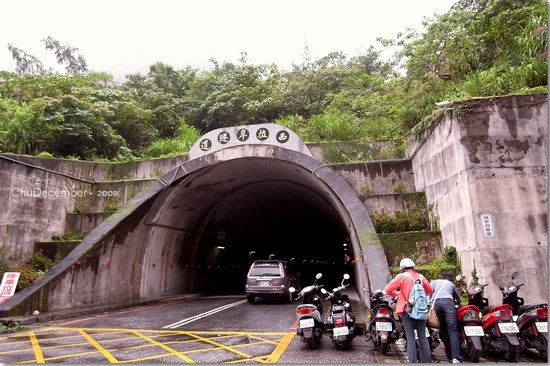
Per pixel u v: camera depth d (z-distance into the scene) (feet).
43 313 37.47
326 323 25.76
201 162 47.93
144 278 51.42
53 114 62.08
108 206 55.72
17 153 55.88
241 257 87.20
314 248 108.37
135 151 71.26
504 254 28.73
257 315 38.42
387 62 95.25
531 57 36.22
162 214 51.60
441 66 52.01
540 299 27.63
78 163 58.18
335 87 91.66
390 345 24.31
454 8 52.42
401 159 49.44
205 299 56.18
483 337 20.58
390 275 32.58
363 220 38.58
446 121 34.47
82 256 41.81
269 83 97.25
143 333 29.96
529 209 29.35
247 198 73.97
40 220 49.55
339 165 50.11
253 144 47.09
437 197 38.58
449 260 34.17
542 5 37.58
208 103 90.94
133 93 92.38
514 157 30.45
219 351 23.73
